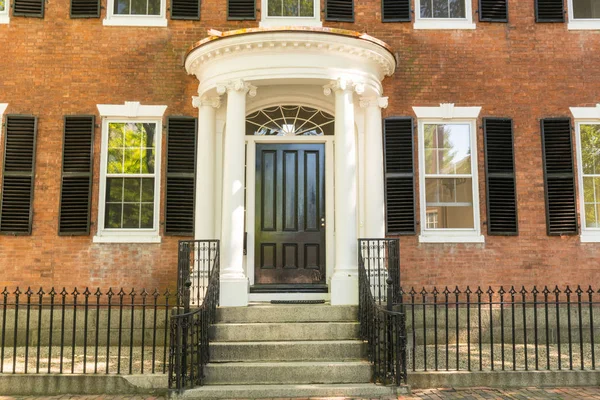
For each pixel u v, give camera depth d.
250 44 8.04
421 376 6.58
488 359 7.54
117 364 7.05
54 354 7.98
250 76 8.17
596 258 9.27
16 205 9.07
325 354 6.89
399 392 6.24
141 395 6.38
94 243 9.05
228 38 8.04
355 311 7.55
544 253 9.25
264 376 6.53
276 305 7.75
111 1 9.59
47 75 9.34
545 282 9.18
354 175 8.18
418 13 9.73
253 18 9.52
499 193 9.35
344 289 7.80
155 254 9.07
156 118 9.40
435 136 9.61
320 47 8.09
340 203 8.05
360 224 9.07
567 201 9.34
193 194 9.25
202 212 8.89
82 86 9.34
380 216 8.92
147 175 9.34
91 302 8.93
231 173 8.05
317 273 9.20
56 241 9.04
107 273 8.99
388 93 9.49
